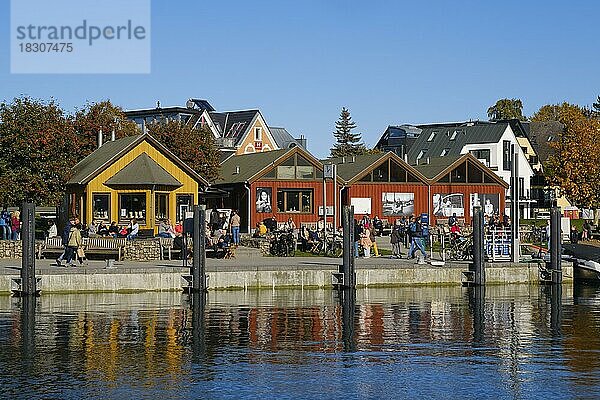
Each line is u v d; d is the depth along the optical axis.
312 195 72.62
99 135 69.56
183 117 132.88
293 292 38.56
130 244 45.22
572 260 44.34
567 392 20.11
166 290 37.66
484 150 112.50
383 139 140.88
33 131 57.56
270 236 51.81
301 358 23.69
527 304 35.28
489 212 79.00
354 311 32.69
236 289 38.59
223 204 74.75
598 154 96.38
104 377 21.34
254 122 126.06
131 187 58.38
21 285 35.59
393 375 21.73
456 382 21.03
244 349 24.89
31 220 35.50
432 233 58.94
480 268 41.44
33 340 26.06
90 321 29.64
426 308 33.78
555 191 106.69
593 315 32.09
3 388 20.22
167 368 22.33
